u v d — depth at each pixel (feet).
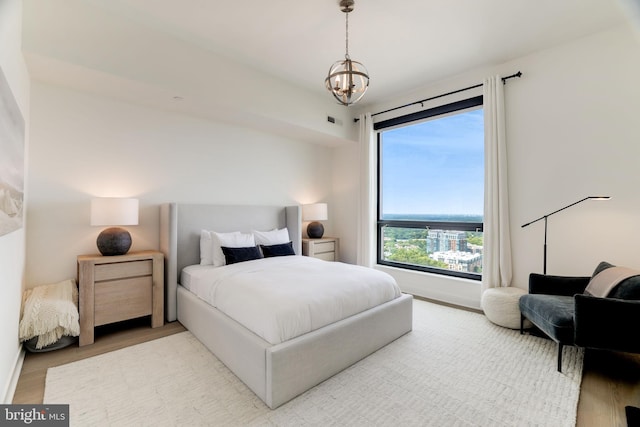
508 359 7.34
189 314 8.98
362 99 14.33
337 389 6.10
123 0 7.51
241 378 6.30
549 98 9.80
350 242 16.20
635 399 5.74
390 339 8.23
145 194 10.51
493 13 8.04
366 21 8.40
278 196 14.62
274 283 7.51
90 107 9.35
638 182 8.33
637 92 8.34
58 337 7.43
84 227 9.24
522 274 10.35
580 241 9.24
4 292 5.15
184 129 11.46
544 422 5.14
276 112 11.96
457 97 12.08
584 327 6.27
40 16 6.99
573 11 7.96
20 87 6.51
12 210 5.17
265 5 7.73
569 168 9.43
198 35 9.09
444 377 6.55
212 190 12.26
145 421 5.11
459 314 10.71
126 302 8.79
